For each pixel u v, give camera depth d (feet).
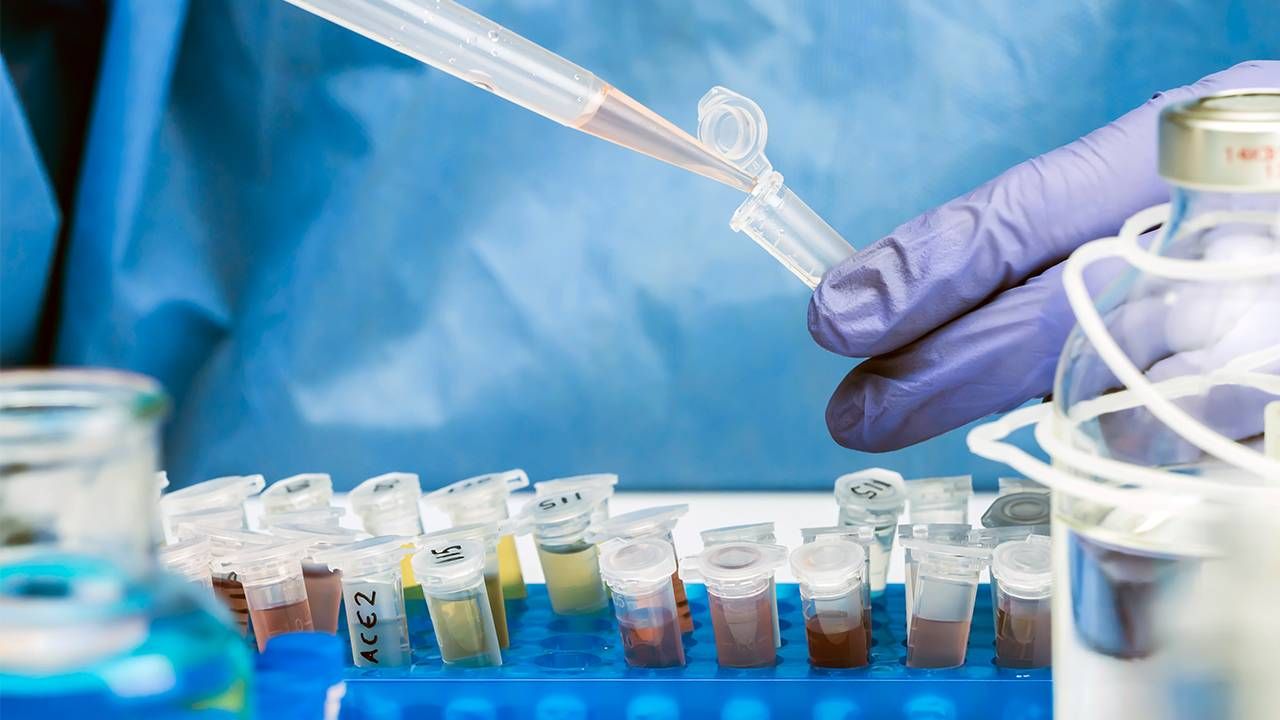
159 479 3.02
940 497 2.87
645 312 4.53
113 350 4.33
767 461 4.58
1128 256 1.44
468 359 4.57
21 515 1.21
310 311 4.52
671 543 2.66
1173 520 1.37
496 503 2.96
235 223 4.48
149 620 1.17
